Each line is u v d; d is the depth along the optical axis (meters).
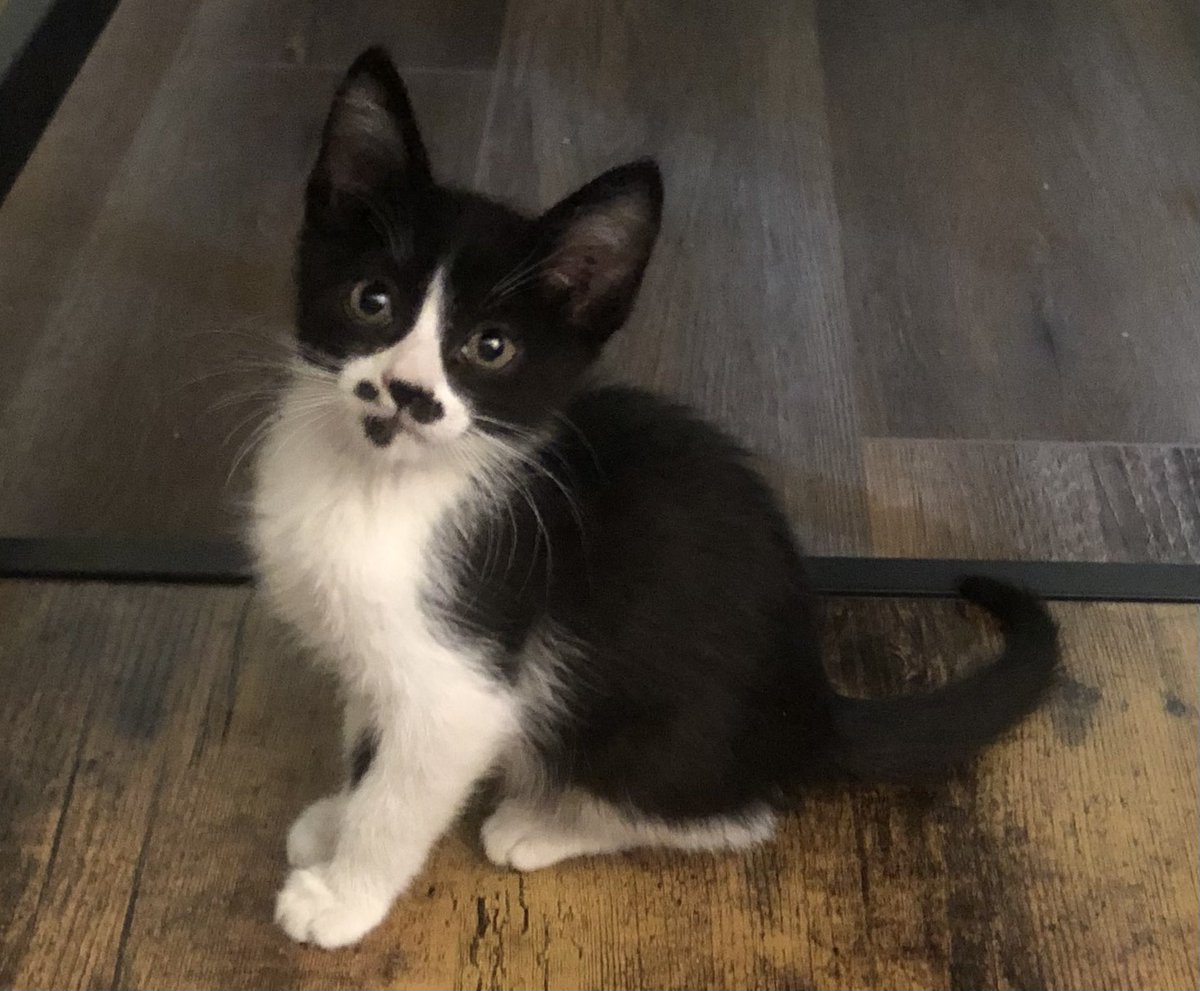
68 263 0.57
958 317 0.56
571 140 0.62
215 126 0.62
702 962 0.39
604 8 0.68
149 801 0.42
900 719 0.40
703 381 0.54
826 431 0.52
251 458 0.46
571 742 0.38
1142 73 0.66
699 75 0.65
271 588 0.36
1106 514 0.50
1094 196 0.61
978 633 0.46
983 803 0.42
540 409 0.34
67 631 0.45
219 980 0.39
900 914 0.40
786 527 0.40
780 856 0.41
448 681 0.35
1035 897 0.41
